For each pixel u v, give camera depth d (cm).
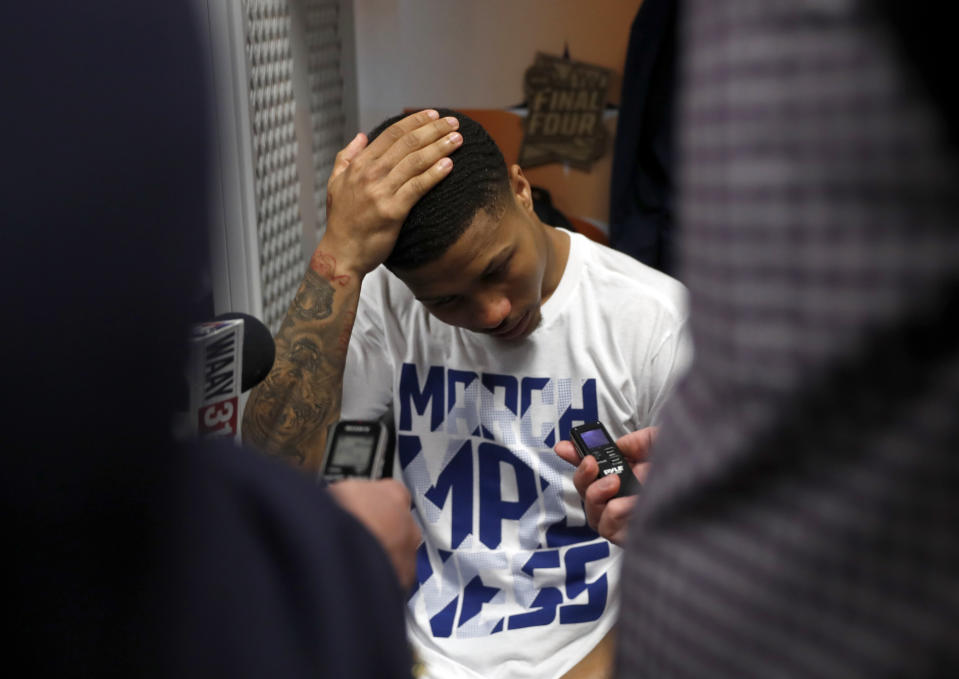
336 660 36
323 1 207
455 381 121
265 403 107
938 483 32
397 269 104
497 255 99
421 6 246
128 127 31
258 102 160
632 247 229
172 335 33
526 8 244
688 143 38
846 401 33
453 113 105
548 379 117
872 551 33
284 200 179
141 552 35
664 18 211
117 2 30
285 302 181
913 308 31
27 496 32
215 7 135
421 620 118
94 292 31
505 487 119
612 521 91
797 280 33
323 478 73
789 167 33
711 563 37
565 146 255
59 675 34
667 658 39
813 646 34
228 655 36
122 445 33
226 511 37
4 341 30
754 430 35
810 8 32
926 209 31
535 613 115
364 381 127
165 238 32
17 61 29
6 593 33
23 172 29
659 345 113
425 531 122
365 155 104
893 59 31
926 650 33
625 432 117
